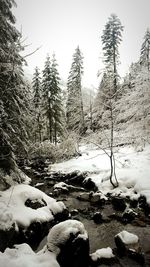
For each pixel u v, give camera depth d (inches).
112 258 287.4
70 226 268.7
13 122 426.6
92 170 715.4
